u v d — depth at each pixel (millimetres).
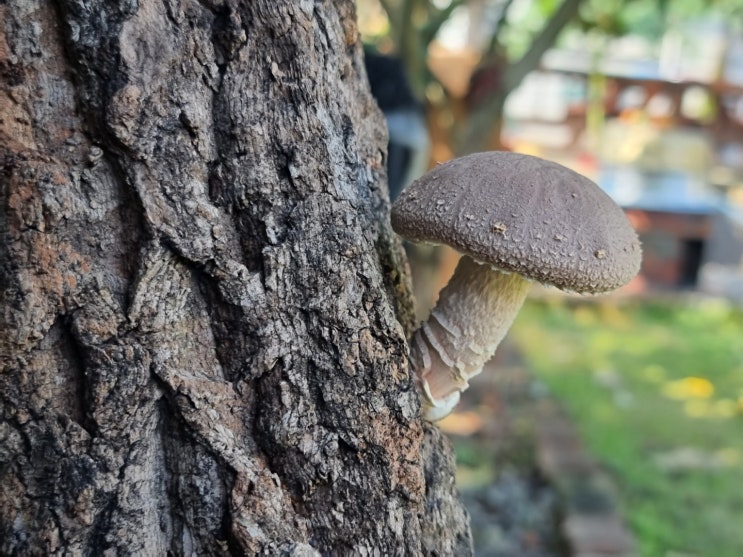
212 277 140
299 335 143
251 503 138
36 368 127
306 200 145
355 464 146
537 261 139
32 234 124
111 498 132
